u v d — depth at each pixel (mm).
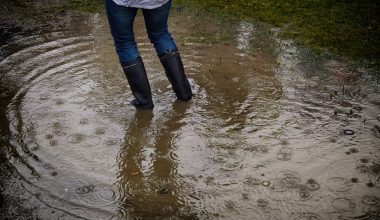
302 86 3988
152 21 3508
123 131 3393
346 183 2865
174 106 3713
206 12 5711
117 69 4285
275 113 3605
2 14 5691
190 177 2936
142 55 4543
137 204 2711
